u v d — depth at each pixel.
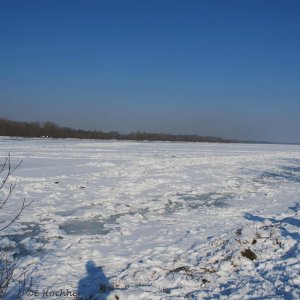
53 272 7.82
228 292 6.61
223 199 17.05
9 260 8.43
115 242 10.08
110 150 49.09
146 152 47.50
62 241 10.11
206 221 12.48
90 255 8.94
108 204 15.02
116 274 7.73
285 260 7.77
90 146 58.12
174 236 10.62
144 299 6.42
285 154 52.97
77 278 7.53
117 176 23.02
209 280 7.21
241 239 9.23
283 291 6.34
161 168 28.28
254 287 6.68
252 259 8.16
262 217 12.71
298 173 28.12
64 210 13.84
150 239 10.35
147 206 15.01
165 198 16.70
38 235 10.64
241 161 37.91
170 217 13.24
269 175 26.58
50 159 32.22
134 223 12.25
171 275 7.45
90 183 19.92
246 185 21.23
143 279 7.38
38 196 15.95
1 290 6.25
